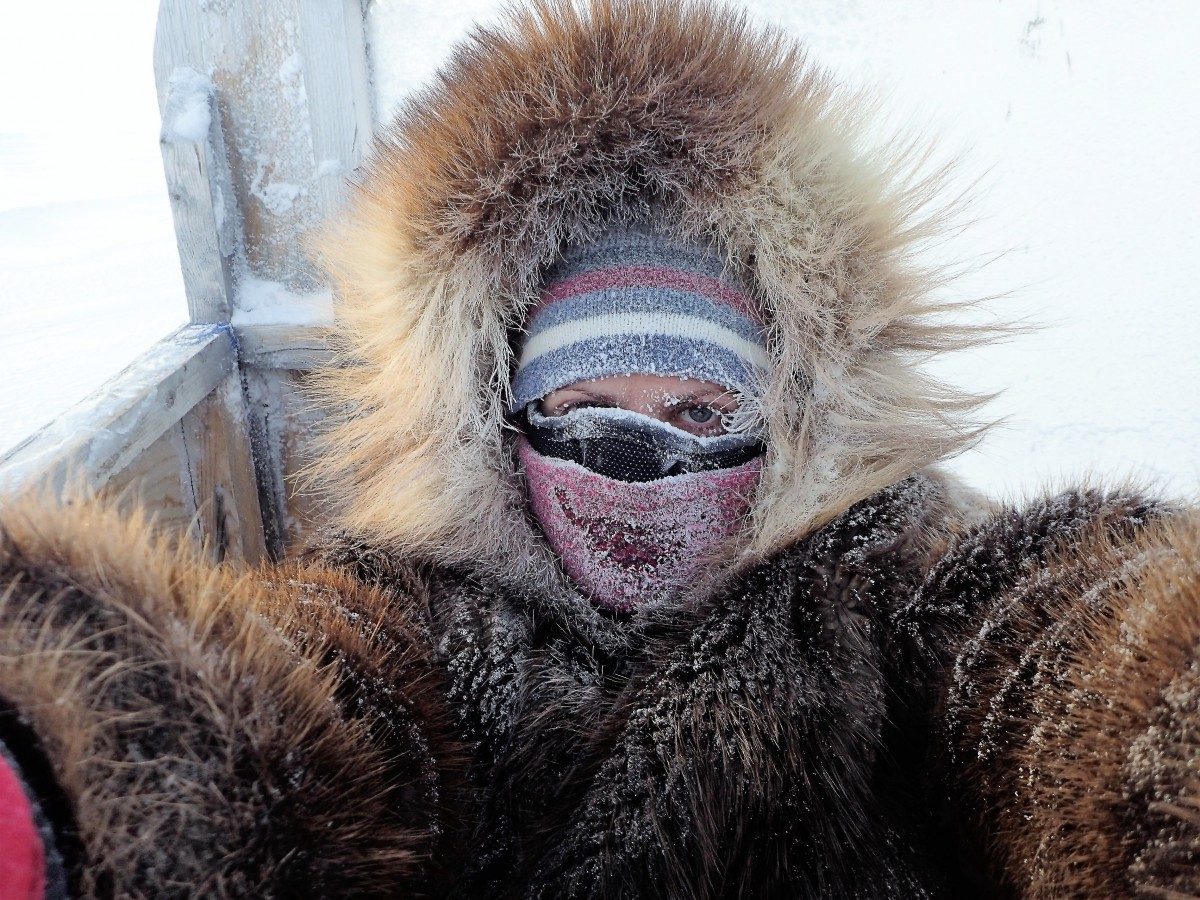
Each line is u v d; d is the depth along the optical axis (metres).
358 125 1.34
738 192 0.74
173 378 1.06
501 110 0.75
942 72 1.61
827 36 1.59
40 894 0.36
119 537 0.47
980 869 0.56
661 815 0.60
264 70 1.29
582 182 0.77
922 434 0.74
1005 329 0.79
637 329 0.74
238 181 1.33
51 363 2.52
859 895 0.58
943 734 0.59
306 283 1.36
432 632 0.75
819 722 0.61
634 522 0.75
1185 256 1.68
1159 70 1.60
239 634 0.47
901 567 0.67
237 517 1.31
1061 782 0.49
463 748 0.66
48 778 0.38
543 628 0.78
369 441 0.89
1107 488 0.69
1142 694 0.46
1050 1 1.57
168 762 0.41
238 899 0.40
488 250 0.78
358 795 0.48
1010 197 1.69
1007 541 0.65
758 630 0.65
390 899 0.48
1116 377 1.76
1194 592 0.47
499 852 0.66
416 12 1.45
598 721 0.68
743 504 0.76
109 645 0.42
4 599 0.42
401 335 0.83
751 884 0.59
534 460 0.79
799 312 0.75
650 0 0.76
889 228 0.75
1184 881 0.41
